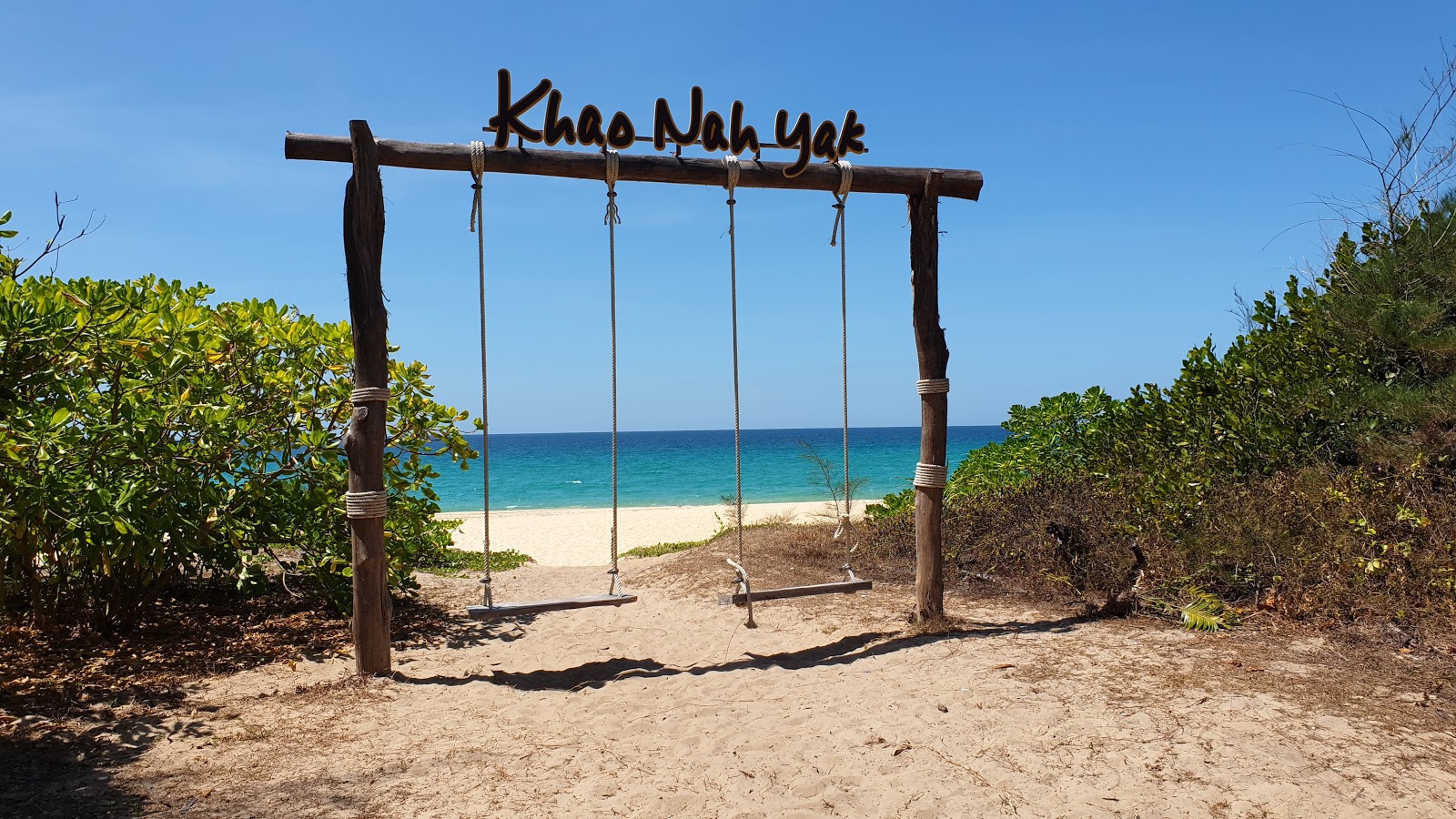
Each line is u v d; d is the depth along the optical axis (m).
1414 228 7.12
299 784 3.84
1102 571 7.48
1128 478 8.84
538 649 6.84
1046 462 10.80
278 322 7.19
